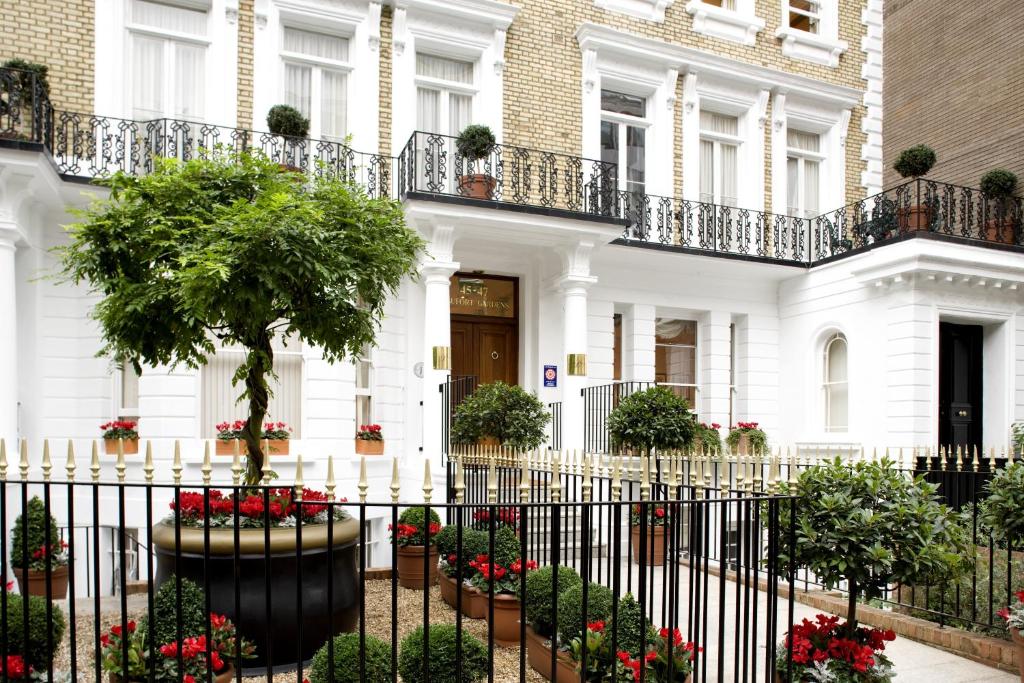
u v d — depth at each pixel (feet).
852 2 51.49
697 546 13.88
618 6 44.57
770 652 13.61
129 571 31.14
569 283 38.70
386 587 25.41
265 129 36.88
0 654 13.46
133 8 35.70
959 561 16.43
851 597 15.60
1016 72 48.70
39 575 24.99
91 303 32.71
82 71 34.04
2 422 27.96
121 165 33.19
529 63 42.19
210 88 36.27
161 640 13.67
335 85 39.17
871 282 40.86
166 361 18.04
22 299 31.32
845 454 42.29
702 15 46.60
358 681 13.30
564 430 38.58
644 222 44.24
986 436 43.01
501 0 41.75
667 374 46.60
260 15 37.01
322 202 17.29
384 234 17.99
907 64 57.16
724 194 48.39
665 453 32.65
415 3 39.22
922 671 17.81
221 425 32.40
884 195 46.47
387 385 36.83
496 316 43.01
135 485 11.34
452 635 14.47
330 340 17.97
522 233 37.27
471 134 35.83
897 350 39.78
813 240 48.93
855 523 14.88
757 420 47.01
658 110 45.68
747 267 45.50
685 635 20.22
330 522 11.16
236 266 15.46
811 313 45.75
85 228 16.58
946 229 41.29
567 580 17.29
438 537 23.12
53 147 32.53
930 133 54.95
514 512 22.35
